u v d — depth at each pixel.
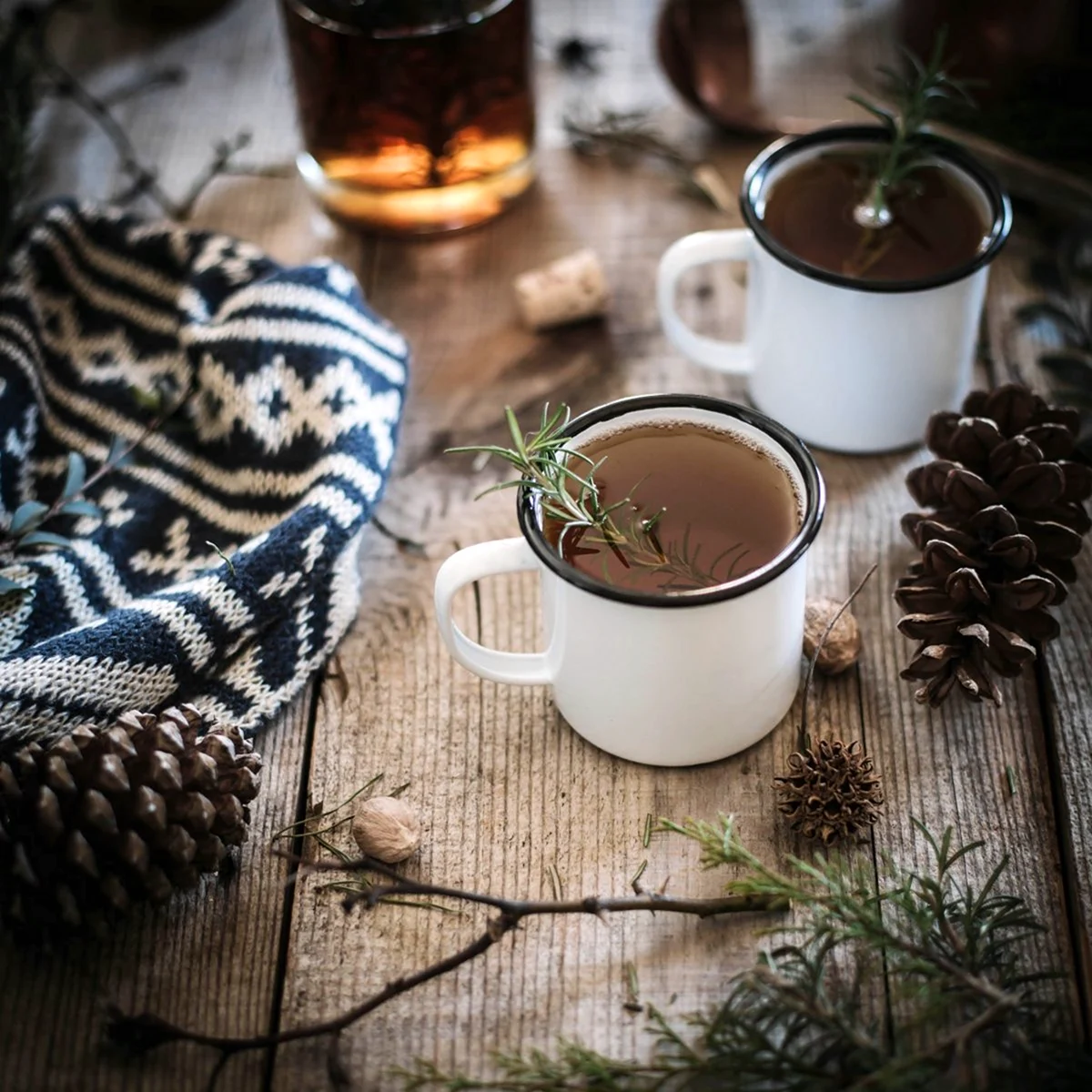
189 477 0.83
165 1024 0.69
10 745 0.72
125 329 0.88
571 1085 0.68
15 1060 0.70
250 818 0.75
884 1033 0.70
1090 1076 0.67
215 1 1.02
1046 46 0.89
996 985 0.69
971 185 0.82
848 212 0.82
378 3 0.84
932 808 0.75
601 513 0.72
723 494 0.74
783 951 0.69
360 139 0.88
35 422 0.83
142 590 0.80
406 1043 0.70
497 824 0.75
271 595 0.76
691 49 0.92
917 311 0.78
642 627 0.70
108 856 0.69
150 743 0.70
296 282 0.84
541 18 1.02
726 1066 0.67
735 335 0.89
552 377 0.88
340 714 0.78
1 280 0.88
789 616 0.72
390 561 0.82
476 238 0.93
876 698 0.77
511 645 0.79
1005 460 0.76
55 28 1.02
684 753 0.75
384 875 0.73
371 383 0.82
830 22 1.00
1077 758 0.75
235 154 0.96
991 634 0.73
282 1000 0.71
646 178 0.95
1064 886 0.73
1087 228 0.89
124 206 0.94
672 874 0.73
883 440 0.83
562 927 0.72
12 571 0.78
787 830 0.74
